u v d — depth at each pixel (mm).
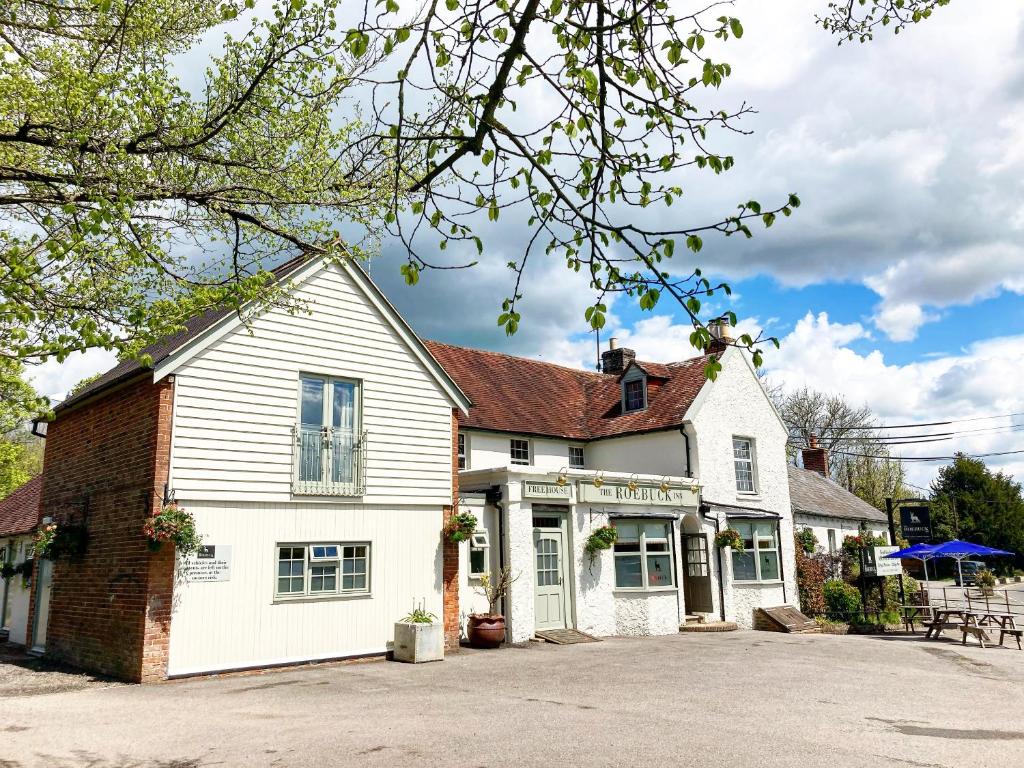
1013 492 53906
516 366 25500
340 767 7086
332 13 7211
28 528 17625
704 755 7480
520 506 17375
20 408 8078
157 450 12438
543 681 11891
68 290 7520
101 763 7305
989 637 19094
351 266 15266
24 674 13047
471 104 5090
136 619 12227
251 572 13164
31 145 8172
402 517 15367
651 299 4562
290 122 8055
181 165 7875
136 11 7934
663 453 22406
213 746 7891
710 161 4922
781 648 16672
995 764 7289
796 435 57750
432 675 12508
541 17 4875
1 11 8164
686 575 21828
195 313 8023
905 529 25875
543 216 5102
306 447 14242
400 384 15766
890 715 9633
